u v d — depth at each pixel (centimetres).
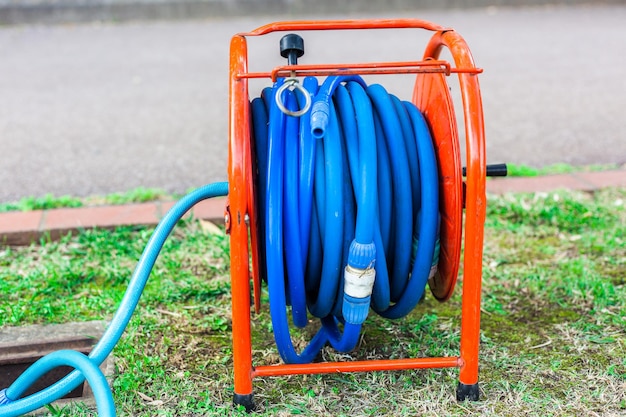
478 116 228
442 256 264
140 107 627
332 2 963
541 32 884
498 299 333
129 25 926
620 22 934
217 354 293
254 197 244
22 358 297
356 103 242
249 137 233
